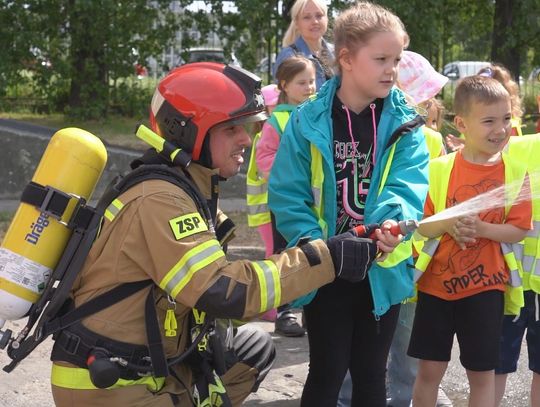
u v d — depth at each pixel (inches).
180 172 109.6
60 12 550.9
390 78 127.2
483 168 147.7
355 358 134.2
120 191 107.2
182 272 103.1
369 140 130.8
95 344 105.2
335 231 131.4
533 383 156.8
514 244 149.1
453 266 146.0
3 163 385.4
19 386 180.7
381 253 113.8
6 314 107.8
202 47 606.5
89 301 105.7
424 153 132.0
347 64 129.6
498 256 145.9
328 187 129.9
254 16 547.2
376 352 132.7
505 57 630.5
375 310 126.2
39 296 108.4
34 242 106.3
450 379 190.9
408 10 538.3
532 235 151.1
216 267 104.0
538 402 156.5
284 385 184.4
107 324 105.3
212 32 584.4
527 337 155.3
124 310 105.7
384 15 127.4
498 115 144.6
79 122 579.2
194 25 601.9
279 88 200.7
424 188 129.6
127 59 581.3
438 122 185.0
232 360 123.0
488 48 733.9
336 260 107.7
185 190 107.0
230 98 110.8
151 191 105.1
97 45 570.9
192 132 110.9
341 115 131.5
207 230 105.7
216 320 120.4
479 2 649.6
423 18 551.8
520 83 668.7
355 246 108.0
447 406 167.6
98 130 555.2
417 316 151.3
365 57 126.2
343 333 130.7
